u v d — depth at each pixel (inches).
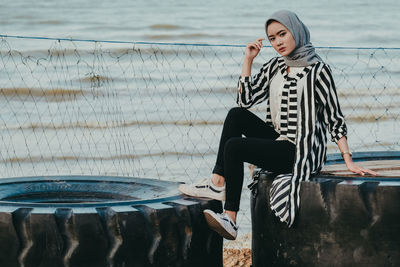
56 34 1175.0
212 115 542.6
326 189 166.1
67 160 414.6
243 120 182.4
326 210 165.8
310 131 171.5
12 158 418.9
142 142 458.3
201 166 397.7
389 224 161.8
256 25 1293.1
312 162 172.2
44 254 153.8
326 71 174.1
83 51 783.1
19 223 154.1
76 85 625.0
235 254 246.2
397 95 599.2
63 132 492.1
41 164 405.7
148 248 158.7
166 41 1107.3
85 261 154.5
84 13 1476.4
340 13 1550.2
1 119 527.8
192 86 639.8
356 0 1862.7
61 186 199.8
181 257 162.9
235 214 173.0
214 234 171.2
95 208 158.7
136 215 157.6
